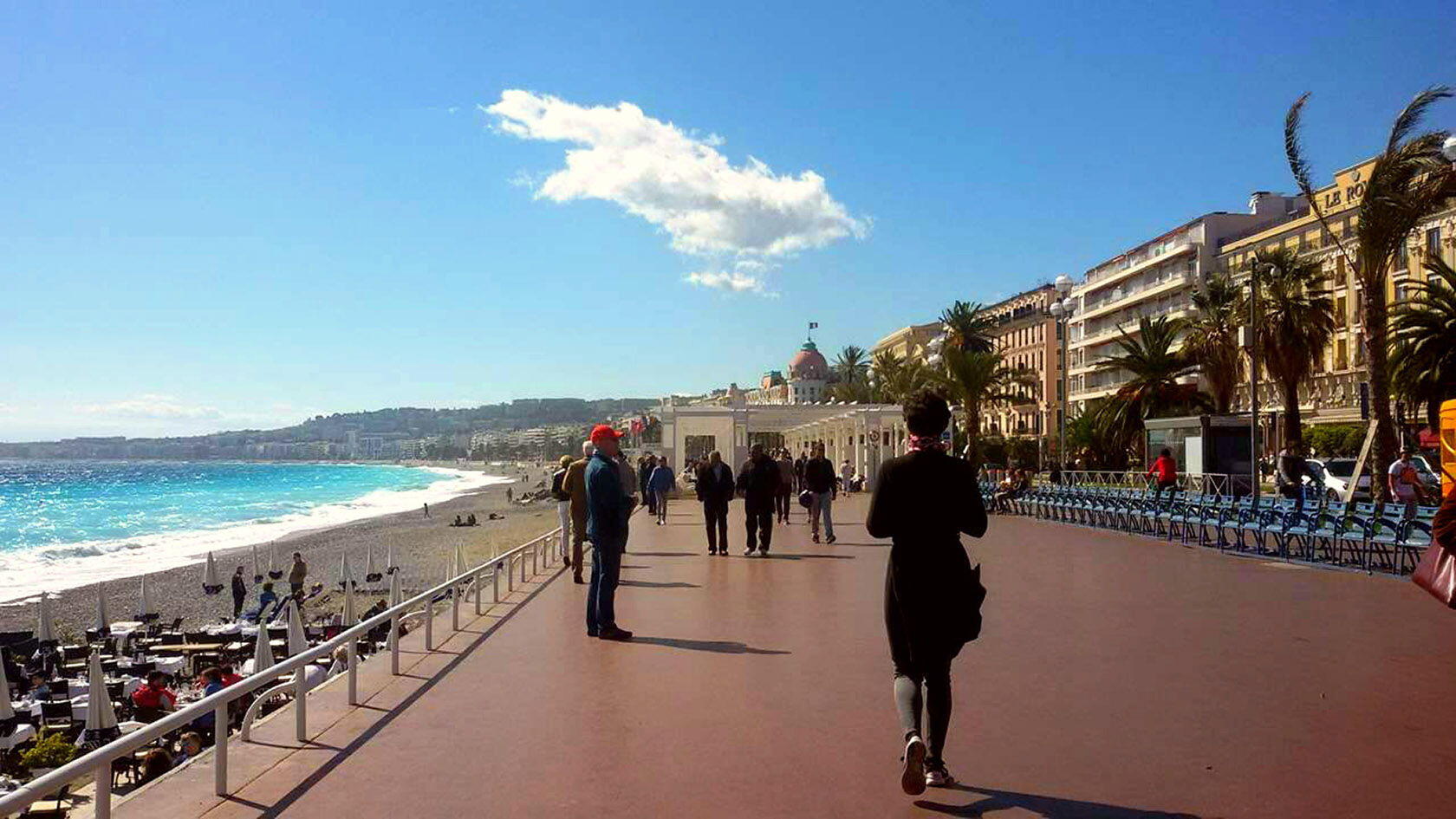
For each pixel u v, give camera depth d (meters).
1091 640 9.16
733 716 6.68
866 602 11.84
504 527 62.34
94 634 24.80
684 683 7.68
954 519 5.30
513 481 167.50
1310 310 39.38
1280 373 40.22
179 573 41.47
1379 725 6.23
